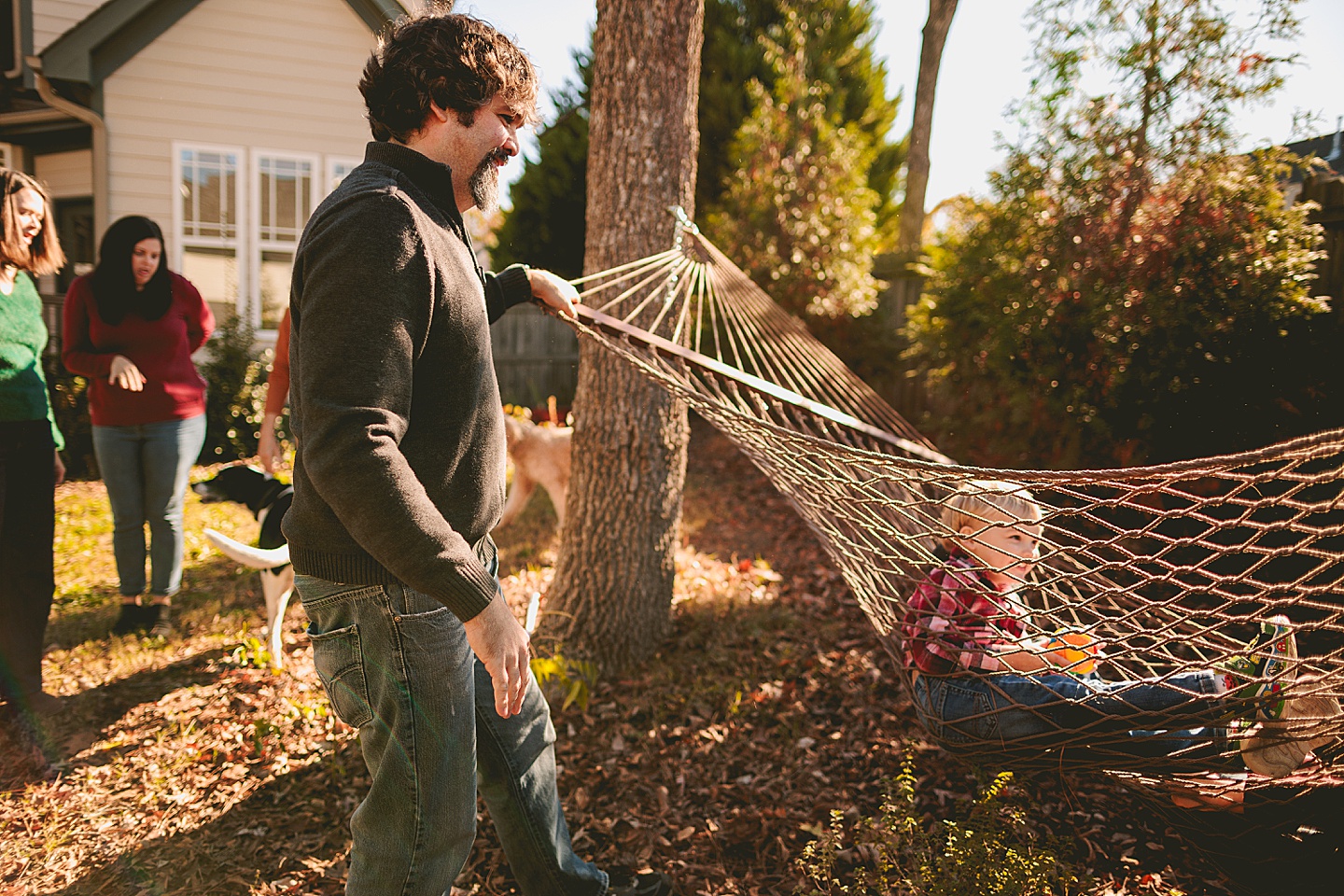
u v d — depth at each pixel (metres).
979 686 2.06
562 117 11.84
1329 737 1.73
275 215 8.49
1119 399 4.54
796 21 11.00
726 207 9.69
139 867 2.34
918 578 2.21
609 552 3.56
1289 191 4.54
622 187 3.44
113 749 2.92
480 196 1.60
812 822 2.58
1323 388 4.02
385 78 1.48
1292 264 4.11
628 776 2.82
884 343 8.10
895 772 2.83
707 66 11.48
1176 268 4.45
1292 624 1.63
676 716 3.22
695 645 3.80
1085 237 4.79
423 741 1.54
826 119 10.62
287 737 2.98
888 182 13.11
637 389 3.51
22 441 2.96
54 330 7.40
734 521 6.16
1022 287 5.05
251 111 8.27
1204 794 1.88
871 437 3.03
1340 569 3.34
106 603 4.20
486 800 1.99
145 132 8.02
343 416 1.24
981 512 2.15
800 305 8.34
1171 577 1.68
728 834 2.54
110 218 8.02
